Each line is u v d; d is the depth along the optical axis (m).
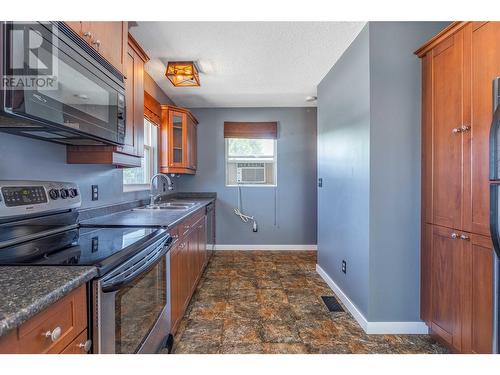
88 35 1.23
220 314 2.22
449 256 1.61
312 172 4.34
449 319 1.61
